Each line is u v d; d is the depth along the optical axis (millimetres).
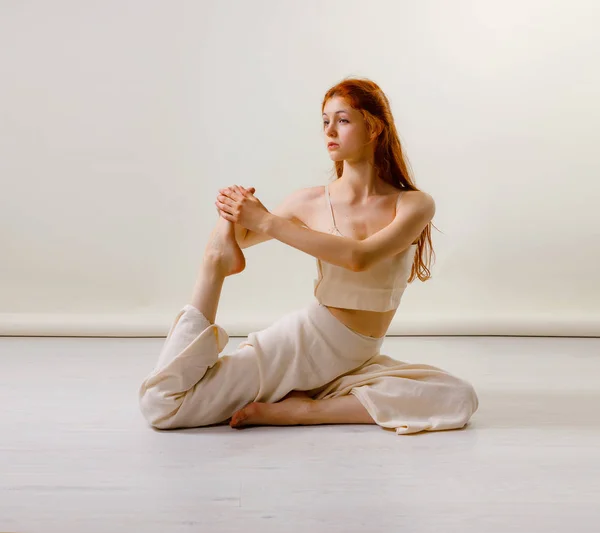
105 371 3293
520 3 4477
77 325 4203
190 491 1887
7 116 4465
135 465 2068
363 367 2553
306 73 4508
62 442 2266
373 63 4512
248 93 4512
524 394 2934
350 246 2322
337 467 2064
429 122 4535
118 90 4480
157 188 4527
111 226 4531
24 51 4445
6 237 4500
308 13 4480
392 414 2424
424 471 2041
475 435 2369
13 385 3002
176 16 4461
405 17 4488
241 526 1688
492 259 4598
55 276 4527
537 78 4516
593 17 4477
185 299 4566
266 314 4457
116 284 4547
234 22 4477
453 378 2480
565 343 4145
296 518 1732
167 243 4547
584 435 2385
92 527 1676
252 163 4547
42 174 4496
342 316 2467
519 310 4586
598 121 4527
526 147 4547
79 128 4484
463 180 4562
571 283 4605
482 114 4531
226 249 2404
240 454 2166
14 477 1974
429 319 4367
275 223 2361
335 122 2457
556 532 1679
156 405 2367
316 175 4547
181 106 4504
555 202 4570
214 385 2395
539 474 2029
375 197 2490
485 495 1880
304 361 2443
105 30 4453
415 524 1708
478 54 4504
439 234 4586
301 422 2438
